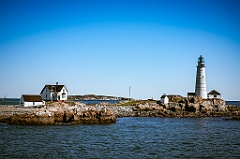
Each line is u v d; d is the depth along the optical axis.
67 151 38.50
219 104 112.31
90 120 71.81
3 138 47.28
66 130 58.44
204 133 56.94
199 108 109.19
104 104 113.38
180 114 104.06
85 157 35.62
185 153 38.34
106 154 37.28
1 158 34.53
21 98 98.00
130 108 111.06
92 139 47.97
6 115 74.38
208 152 39.03
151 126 69.31
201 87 118.56
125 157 35.88
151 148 41.19
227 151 39.72
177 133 56.62
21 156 35.56
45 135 51.22
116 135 52.94
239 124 75.56
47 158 34.84
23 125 65.25
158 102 118.44
